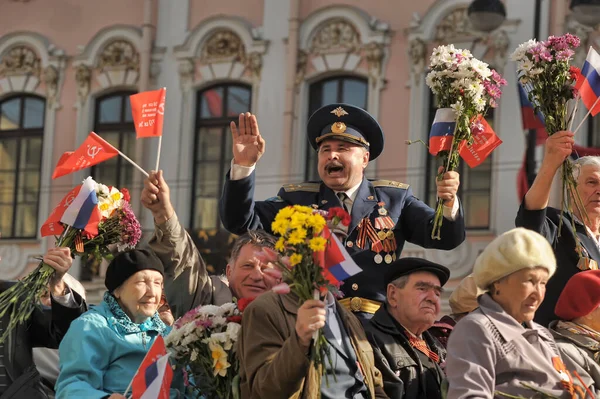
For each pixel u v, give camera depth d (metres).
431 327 7.49
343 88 22.09
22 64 24.50
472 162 7.29
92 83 23.94
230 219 7.40
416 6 21.55
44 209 23.92
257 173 22.31
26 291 7.21
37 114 24.44
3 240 23.88
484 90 7.33
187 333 6.73
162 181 7.29
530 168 18.84
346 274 6.09
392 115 21.53
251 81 22.64
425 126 21.34
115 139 23.72
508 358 6.18
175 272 7.39
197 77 23.12
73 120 24.03
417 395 6.80
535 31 18.67
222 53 22.95
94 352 6.84
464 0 21.19
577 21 18.97
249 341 6.29
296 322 6.00
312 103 22.30
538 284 6.30
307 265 6.04
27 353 7.38
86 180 7.38
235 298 7.23
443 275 6.99
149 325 7.11
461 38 21.11
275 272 6.15
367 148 7.61
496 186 20.39
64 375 6.78
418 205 7.50
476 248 20.12
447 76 7.27
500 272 6.28
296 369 5.90
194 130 23.14
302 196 7.57
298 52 22.27
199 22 23.19
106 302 7.09
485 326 6.21
